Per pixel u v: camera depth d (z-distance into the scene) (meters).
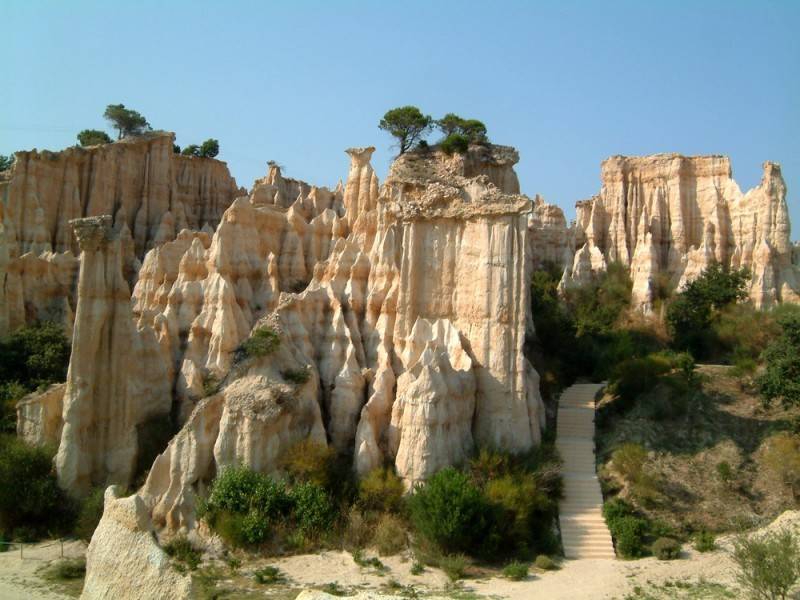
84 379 38.72
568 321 58.84
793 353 41.97
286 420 37.47
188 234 52.84
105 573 23.19
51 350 50.50
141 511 23.53
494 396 40.44
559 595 29.03
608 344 55.66
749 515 36.06
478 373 41.06
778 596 28.02
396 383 41.34
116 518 23.69
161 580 22.27
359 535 33.81
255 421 36.28
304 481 35.78
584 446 41.59
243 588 29.33
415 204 43.84
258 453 36.19
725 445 40.41
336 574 30.84
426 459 36.75
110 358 39.62
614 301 67.06
